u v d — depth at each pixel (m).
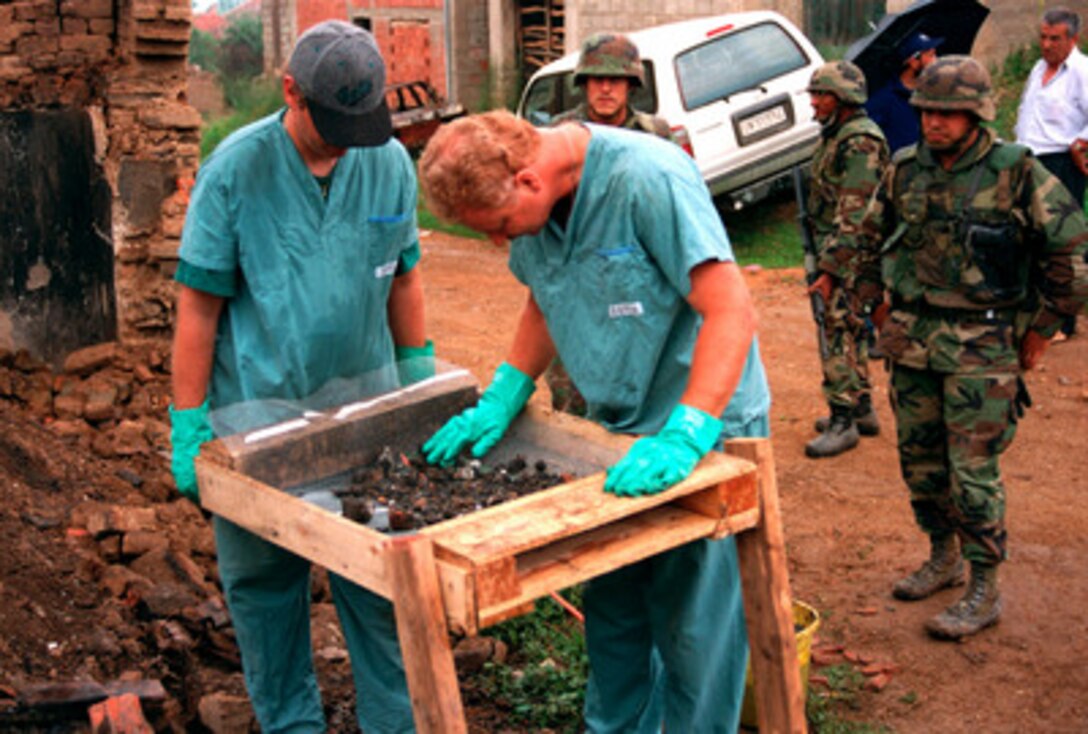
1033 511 5.46
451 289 10.78
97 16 6.74
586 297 2.95
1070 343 8.06
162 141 6.85
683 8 17.38
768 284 10.28
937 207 4.14
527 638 4.28
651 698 3.48
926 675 4.16
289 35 28.05
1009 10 14.04
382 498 2.95
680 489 2.59
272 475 2.99
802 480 5.96
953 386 4.20
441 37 26.62
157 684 3.58
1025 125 7.84
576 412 4.58
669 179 2.77
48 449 5.58
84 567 4.37
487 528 2.41
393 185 3.32
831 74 5.72
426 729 2.38
